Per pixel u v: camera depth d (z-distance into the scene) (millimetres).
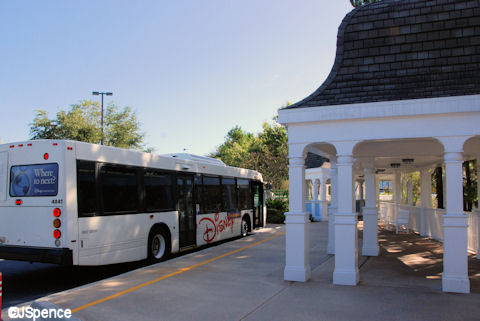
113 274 9977
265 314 5875
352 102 7699
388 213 22719
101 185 9062
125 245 9672
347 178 7684
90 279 9375
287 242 8055
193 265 9883
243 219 16500
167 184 11609
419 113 7184
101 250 8906
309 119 7828
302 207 8039
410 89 7590
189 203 12695
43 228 8312
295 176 8047
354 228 7582
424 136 7254
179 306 6336
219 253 11852
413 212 17922
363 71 8125
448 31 7855
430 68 7746
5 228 8742
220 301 6586
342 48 8430
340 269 7641
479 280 7840
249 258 10914
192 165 13023
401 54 8008
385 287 7348
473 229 11789
